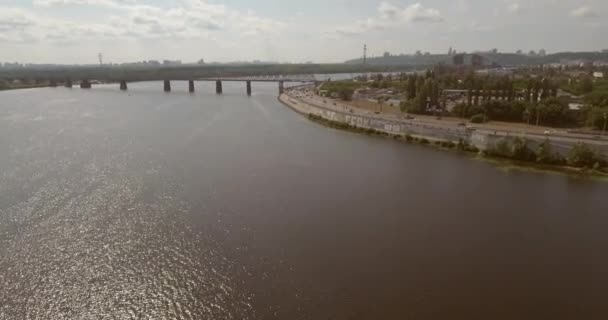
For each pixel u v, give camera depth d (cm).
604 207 6062
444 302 3903
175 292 4069
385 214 5816
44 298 3972
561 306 3866
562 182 7188
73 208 5912
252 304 3881
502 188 6906
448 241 5038
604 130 9725
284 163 8369
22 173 7444
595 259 4641
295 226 5416
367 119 12094
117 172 7606
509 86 13688
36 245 4875
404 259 4619
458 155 9138
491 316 3719
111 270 4419
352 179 7350
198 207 6006
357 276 4294
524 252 4781
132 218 5619
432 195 6562
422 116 13050
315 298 3956
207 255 4700
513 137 8762
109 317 3744
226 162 8381
